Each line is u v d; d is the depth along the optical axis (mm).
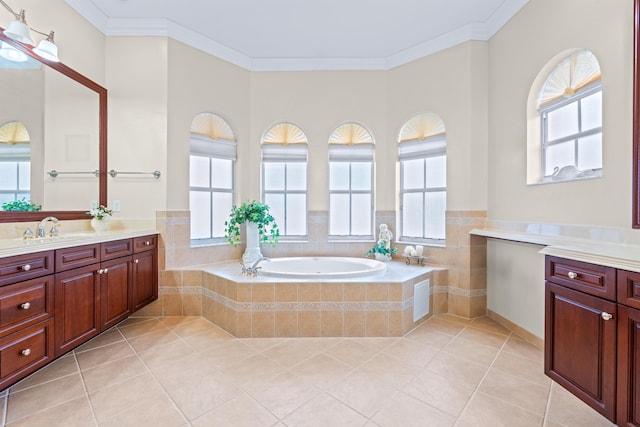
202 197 3268
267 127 3543
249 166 3529
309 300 2439
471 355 2117
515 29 2496
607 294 1253
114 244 2275
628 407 1170
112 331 2520
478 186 2863
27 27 1854
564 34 2029
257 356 2100
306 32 2998
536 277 2291
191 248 3059
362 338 2408
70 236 2121
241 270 2848
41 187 2252
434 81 3107
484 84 2869
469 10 2660
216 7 2646
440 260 3055
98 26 2750
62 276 1817
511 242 2566
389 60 3412
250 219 3027
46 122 2285
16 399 1603
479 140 2865
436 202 3252
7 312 1490
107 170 2834
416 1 2551
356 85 3488
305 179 3674
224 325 2564
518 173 2467
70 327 1877
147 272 2686
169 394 1656
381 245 3389
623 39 1625
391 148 3453
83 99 2604
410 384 1761
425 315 2791
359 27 2908
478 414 1506
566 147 2156
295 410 1530
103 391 1682
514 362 2021
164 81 2848
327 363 2002
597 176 1808
